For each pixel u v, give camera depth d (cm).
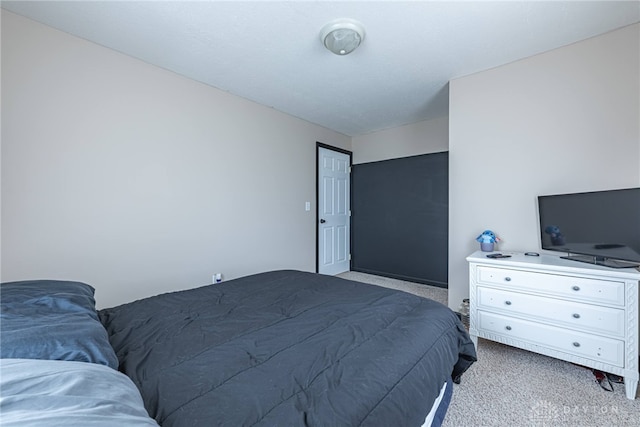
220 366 86
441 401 124
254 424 63
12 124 169
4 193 167
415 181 377
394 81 259
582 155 200
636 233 154
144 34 189
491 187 238
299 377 81
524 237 223
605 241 167
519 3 160
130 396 59
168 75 238
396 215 397
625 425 131
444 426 131
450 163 258
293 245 360
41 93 179
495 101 234
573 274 165
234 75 248
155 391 75
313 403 70
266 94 289
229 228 287
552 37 193
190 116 254
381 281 386
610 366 154
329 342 101
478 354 197
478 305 200
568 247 187
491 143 237
